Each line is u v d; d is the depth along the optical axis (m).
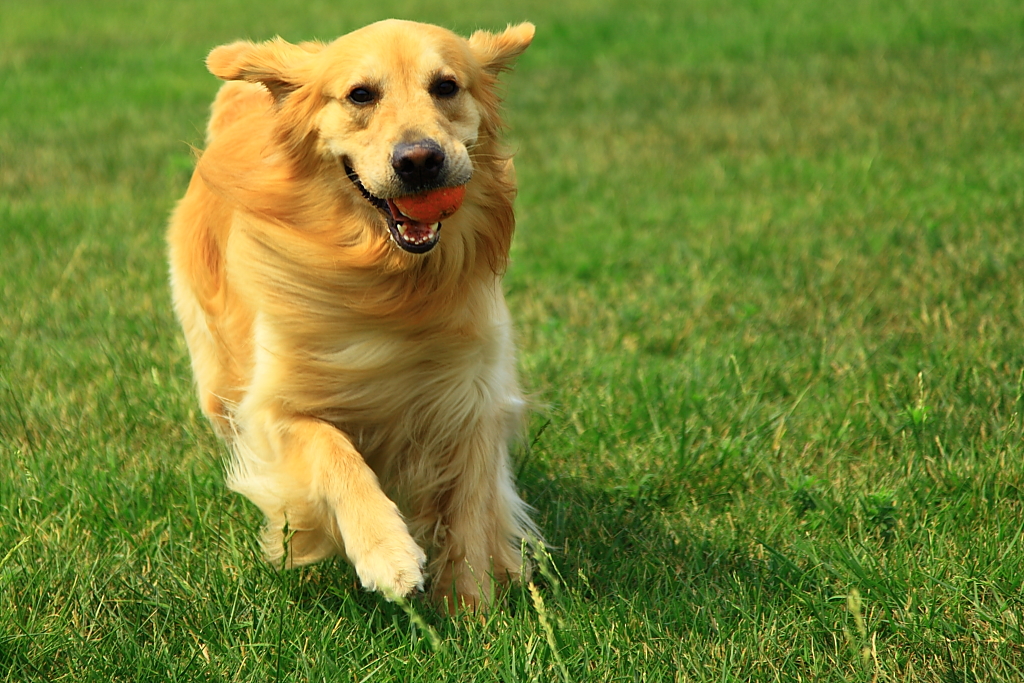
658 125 14.80
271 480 5.05
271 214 5.02
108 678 4.28
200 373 6.46
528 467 6.21
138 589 4.96
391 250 4.84
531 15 24.91
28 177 12.83
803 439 6.36
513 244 10.17
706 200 11.32
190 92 17.80
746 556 5.23
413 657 4.39
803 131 13.85
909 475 5.79
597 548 5.43
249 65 5.13
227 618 4.74
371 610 4.93
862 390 6.80
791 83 16.69
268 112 5.54
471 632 4.54
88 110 16.62
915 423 6.17
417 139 4.56
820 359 7.23
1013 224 9.44
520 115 15.84
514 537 5.36
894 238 9.45
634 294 8.80
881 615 4.59
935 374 6.80
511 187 5.23
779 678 4.27
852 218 10.22
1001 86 15.19
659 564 5.21
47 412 6.73
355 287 4.90
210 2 29.19
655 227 10.50
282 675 4.34
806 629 4.55
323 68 4.91
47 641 4.49
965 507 5.37
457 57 4.97
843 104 15.07
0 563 4.94
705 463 6.14
